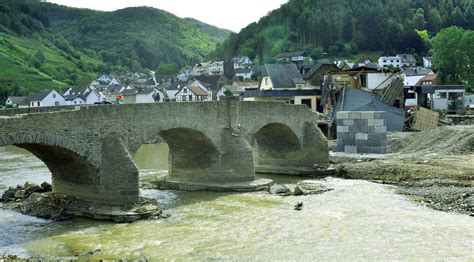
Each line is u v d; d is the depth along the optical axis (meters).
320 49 185.62
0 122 27.17
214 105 42.12
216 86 152.75
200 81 151.25
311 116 53.91
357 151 55.16
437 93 82.19
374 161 49.00
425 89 80.19
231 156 43.06
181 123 39.03
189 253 24.91
